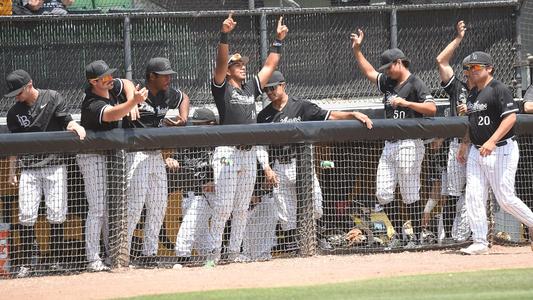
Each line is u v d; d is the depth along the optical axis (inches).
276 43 1400.1
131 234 1307.8
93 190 1291.8
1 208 1283.2
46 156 1283.2
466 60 1321.4
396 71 1401.3
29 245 1290.6
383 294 986.1
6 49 1462.8
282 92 1403.8
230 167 1332.4
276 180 1357.0
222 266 1296.8
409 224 1405.0
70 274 1272.1
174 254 1331.2
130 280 1174.3
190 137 1305.4
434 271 1172.5
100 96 1283.2
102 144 1277.1
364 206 1400.1
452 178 1413.6
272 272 1205.7
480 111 1320.1
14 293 1103.0
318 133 1355.8
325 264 1275.8
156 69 1325.0
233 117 1350.9
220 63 1326.3
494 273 1120.2
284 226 1373.0
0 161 1277.1
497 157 1325.0
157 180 1312.7
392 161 1392.7
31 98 1285.7
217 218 1333.7
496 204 1448.1
